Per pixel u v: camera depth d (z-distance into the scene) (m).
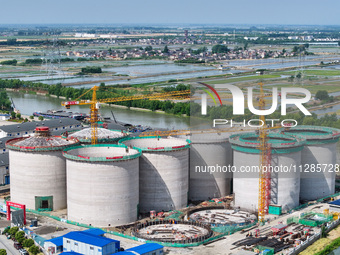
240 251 187.75
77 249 184.88
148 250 181.38
